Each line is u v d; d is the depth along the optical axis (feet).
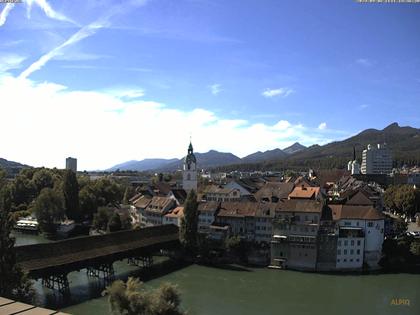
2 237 216.13
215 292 320.09
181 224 437.17
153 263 419.54
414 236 442.91
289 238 408.05
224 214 471.21
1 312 59.26
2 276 211.61
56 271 296.51
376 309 284.20
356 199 463.42
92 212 643.45
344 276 381.60
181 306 281.54
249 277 371.56
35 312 59.57
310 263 401.29
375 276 382.63
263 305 289.33
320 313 274.36
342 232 406.82
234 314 268.21
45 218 552.41
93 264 328.49
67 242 327.26
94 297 293.23
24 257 287.48
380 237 412.16
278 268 407.64
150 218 577.84
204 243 433.89
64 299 288.10
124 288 167.12
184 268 401.70
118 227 510.58
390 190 650.43
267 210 459.32
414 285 351.67
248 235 460.14
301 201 428.56
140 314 160.56
